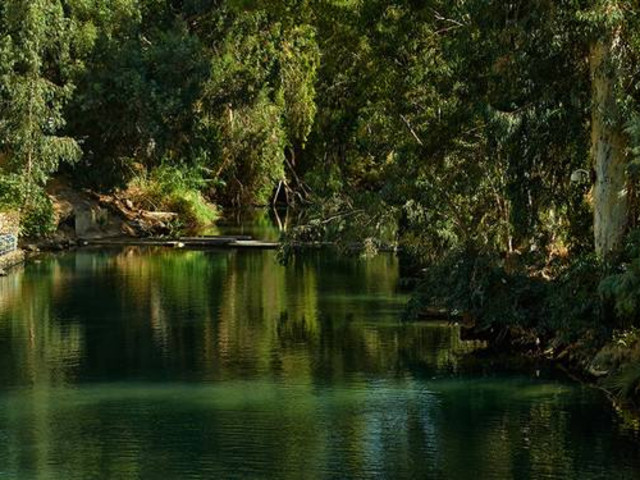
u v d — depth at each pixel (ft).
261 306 113.39
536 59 82.53
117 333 98.37
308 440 64.08
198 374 81.92
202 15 193.88
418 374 81.15
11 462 60.29
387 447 62.59
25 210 169.37
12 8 165.17
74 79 179.32
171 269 146.82
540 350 86.63
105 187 194.90
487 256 88.74
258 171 212.64
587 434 64.59
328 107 182.19
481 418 68.39
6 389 77.61
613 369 75.92
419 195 99.09
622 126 78.74
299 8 138.62
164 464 59.72
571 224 90.43
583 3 79.00
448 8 102.63
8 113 165.48
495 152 92.63
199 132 189.47
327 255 162.61
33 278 137.39
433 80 107.34
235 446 63.10
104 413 70.74
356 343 92.89
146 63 184.03
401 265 148.66
